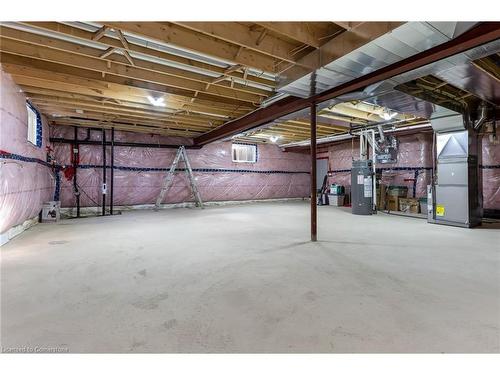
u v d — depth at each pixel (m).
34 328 1.72
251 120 5.76
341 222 5.84
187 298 2.16
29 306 2.02
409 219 6.26
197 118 6.41
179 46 2.90
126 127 7.34
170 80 4.07
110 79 4.07
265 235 4.52
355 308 1.97
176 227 5.29
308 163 12.38
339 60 2.74
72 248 3.68
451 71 3.04
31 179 4.78
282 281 2.50
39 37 2.95
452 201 5.30
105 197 7.37
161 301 2.11
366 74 3.20
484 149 6.38
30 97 4.72
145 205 8.38
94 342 1.58
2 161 3.46
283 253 3.43
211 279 2.56
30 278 2.58
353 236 4.41
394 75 3.05
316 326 1.74
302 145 10.51
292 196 11.85
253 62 3.40
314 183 4.09
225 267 2.90
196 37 2.99
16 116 4.00
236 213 7.47
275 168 11.36
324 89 3.61
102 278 2.59
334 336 1.63
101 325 1.75
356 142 9.68
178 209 8.42
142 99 4.96
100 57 3.27
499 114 5.30
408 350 1.50
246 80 3.95
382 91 3.59
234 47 3.25
